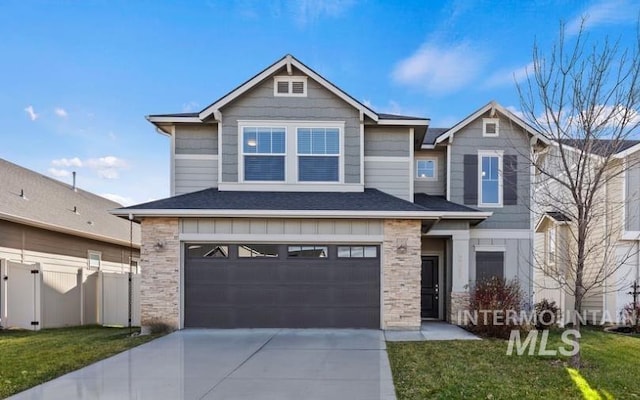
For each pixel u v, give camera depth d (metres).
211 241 10.70
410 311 10.55
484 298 10.30
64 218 16.33
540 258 13.44
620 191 12.98
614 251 12.72
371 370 6.80
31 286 12.74
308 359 7.54
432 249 13.98
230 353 8.00
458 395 5.59
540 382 6.14
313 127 12.44
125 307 14.89
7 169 16.80
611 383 6.12
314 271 10.74
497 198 13.50
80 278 14.41
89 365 7.22
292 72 12.45
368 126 12.85
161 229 10.61
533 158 10.31
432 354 7.86
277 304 10.69
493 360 7.41
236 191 12.20
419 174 14.47
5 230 13.30
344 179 12.37
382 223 10.74
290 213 10.41
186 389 5.90
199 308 10.66
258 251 10.77
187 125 12.72
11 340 9.96
